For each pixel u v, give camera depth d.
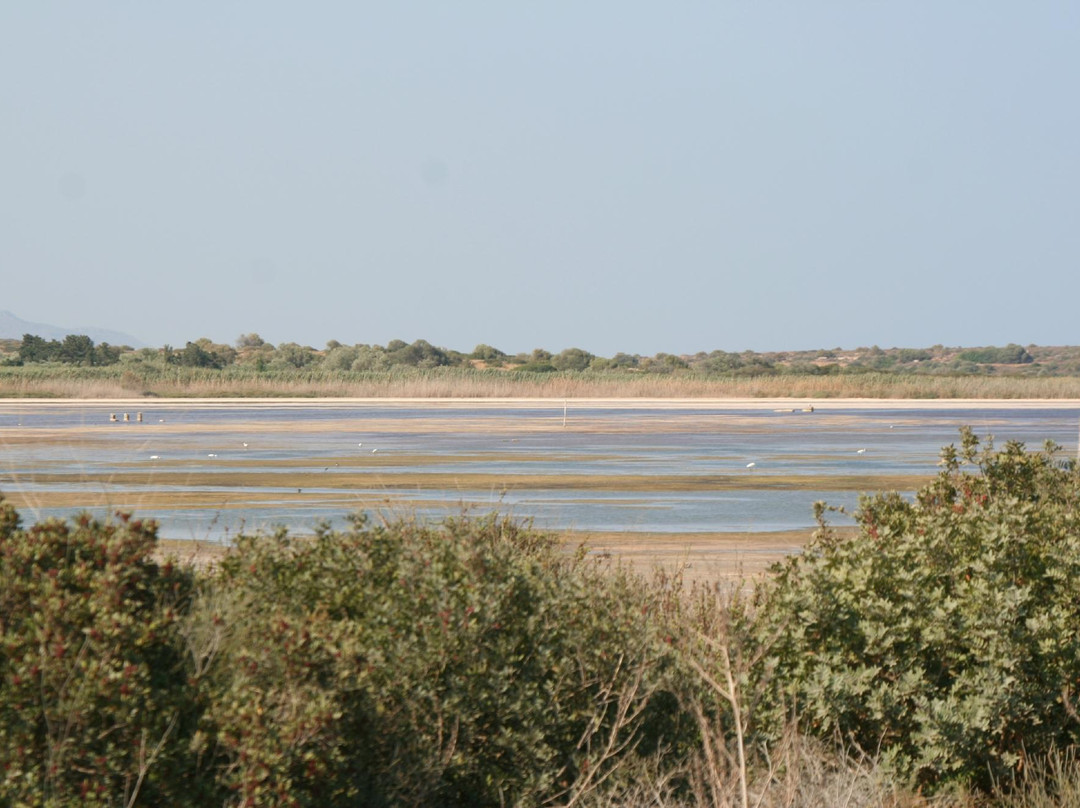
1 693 11.31
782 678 16.84
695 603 19.58
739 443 100.50
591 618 15.44
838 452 89.81
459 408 176.00
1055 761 16.67
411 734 13.55
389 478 66.50
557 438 106.56
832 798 14.92
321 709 11.67
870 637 16.84
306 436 107.69
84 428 117.25
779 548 40.25
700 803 14.02
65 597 12.05
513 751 13.99
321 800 12.01
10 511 14.23
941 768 16.14
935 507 23.66
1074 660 16.81
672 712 15.53
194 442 98.31
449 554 15.66
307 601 14.85
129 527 13.66
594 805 14.20
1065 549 18.91
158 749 10.98
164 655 12.58
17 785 10.95
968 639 17.05
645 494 59.41
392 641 14.16
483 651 14.27
